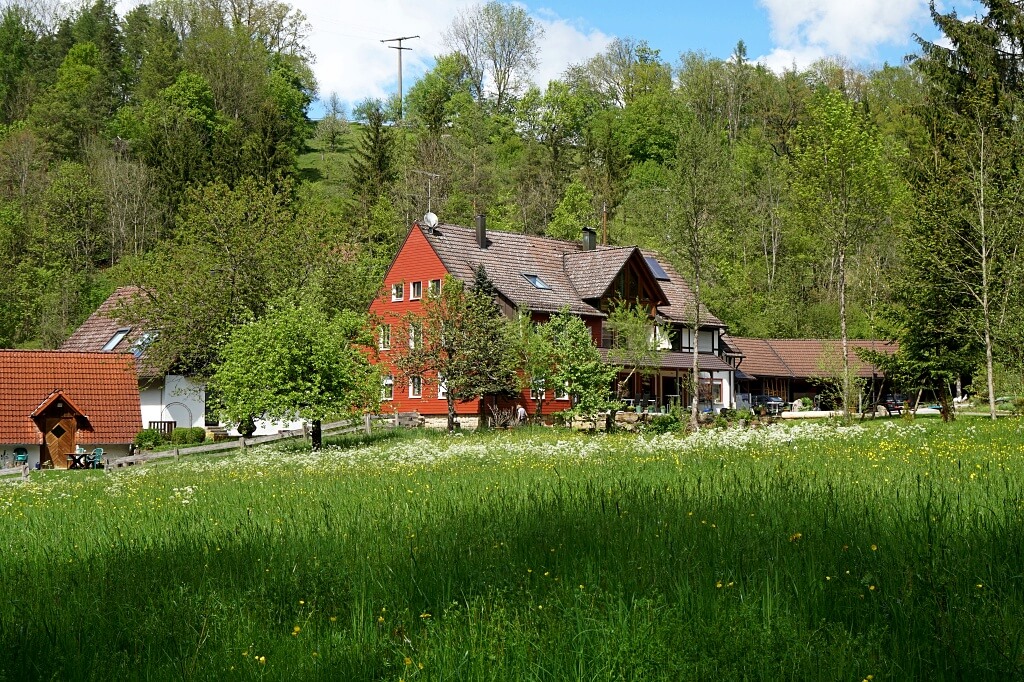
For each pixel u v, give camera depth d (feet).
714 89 359.66
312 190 328.29
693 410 138.82
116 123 361.71
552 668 20.18
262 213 168.04
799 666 19.24
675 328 200.13
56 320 235.61
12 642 22.91
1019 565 25.13
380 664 21.22
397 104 425.69
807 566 25.23
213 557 32.24
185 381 175.52
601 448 83.61
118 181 294.87
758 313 245.45
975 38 144.46
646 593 23.99
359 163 294.25
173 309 155.33
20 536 42.42
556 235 271.90
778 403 202.59
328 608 25.39
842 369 152.87
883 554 26.25
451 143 331.36
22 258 253.44
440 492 48.47
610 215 293.64
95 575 30.19
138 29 438.40
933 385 125.70
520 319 155.74
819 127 158.61
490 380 149.28
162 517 45.16
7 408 143.95
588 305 186.91
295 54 451.12
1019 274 105.70
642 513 34.78
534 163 333.62
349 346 129.80
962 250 111.55
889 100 322.96
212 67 395.75
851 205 155.22
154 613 25.03
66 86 380.17
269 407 118.62
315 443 119.96
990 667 18.86
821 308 248.93
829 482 37.70
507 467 66.54
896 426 89.25
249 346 120.98
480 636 21.77
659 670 19.62
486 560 28.66
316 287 162.91
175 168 298.35
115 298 208.54
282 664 21.21
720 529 30.83
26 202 296.71
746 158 282.36
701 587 24.06
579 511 36.27
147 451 146.82
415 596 26.17
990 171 111.24
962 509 33.12
